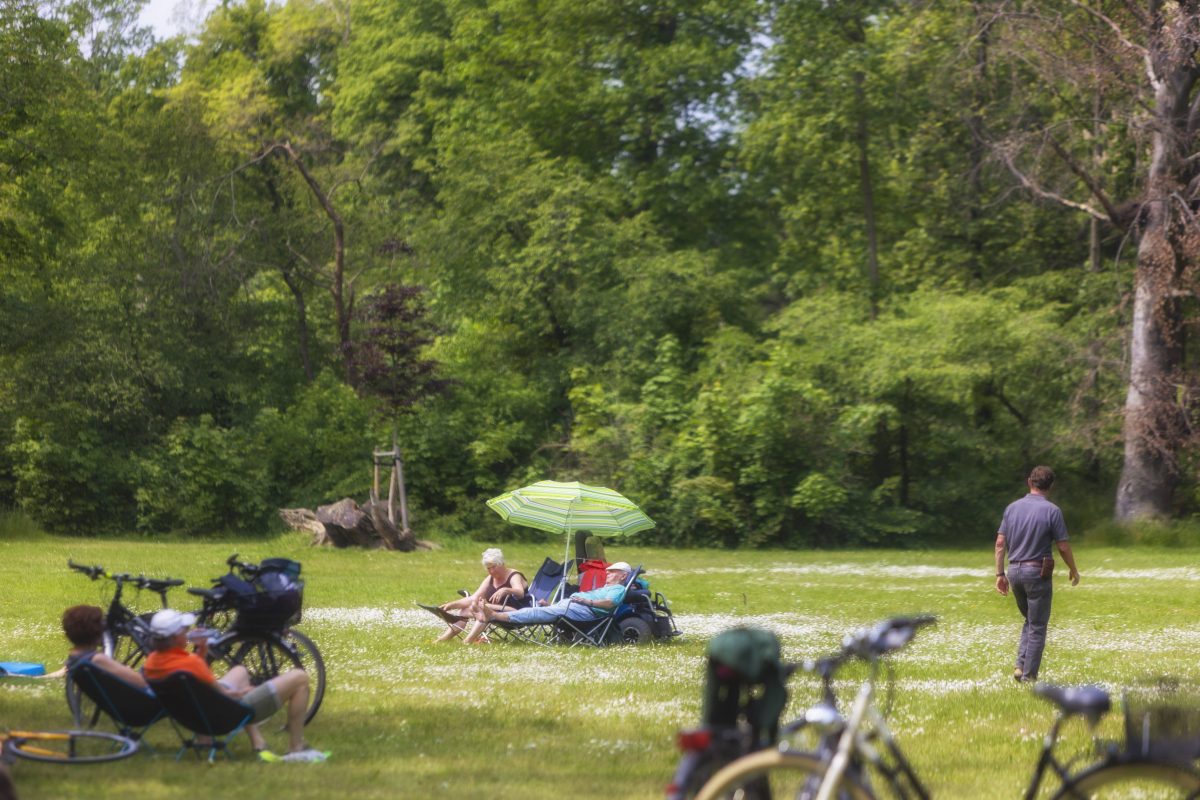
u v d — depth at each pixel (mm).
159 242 55219
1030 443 52188
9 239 52406
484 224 57781
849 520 48438
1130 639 20578
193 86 60312
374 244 58969
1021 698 13945
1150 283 43906
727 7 59500
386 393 44594
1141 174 45500
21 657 16438
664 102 60875
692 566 37719
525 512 21234
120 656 11961
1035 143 44719
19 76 49875
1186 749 6707
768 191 61438
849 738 6164
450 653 17875
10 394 50000
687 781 6129
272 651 11289
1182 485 50844
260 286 59719
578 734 11641
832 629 21734
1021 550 15430
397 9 66000
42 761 9266
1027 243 56875
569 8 60969
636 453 49156
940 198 57094
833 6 56188
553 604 19578
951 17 49094
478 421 53250
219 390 54938
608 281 57938
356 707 13047
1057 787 9531
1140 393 44562
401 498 44125
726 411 48531
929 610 25031
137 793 8844
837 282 59531
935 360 49312
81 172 53031
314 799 8773
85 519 49250
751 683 6469
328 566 35000
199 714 9844
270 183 60969
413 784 9344
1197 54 42562
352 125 65375
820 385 51094
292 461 51719
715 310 57312
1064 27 42500
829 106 54469
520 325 59094
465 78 63375
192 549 39969
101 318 53125
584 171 60750
